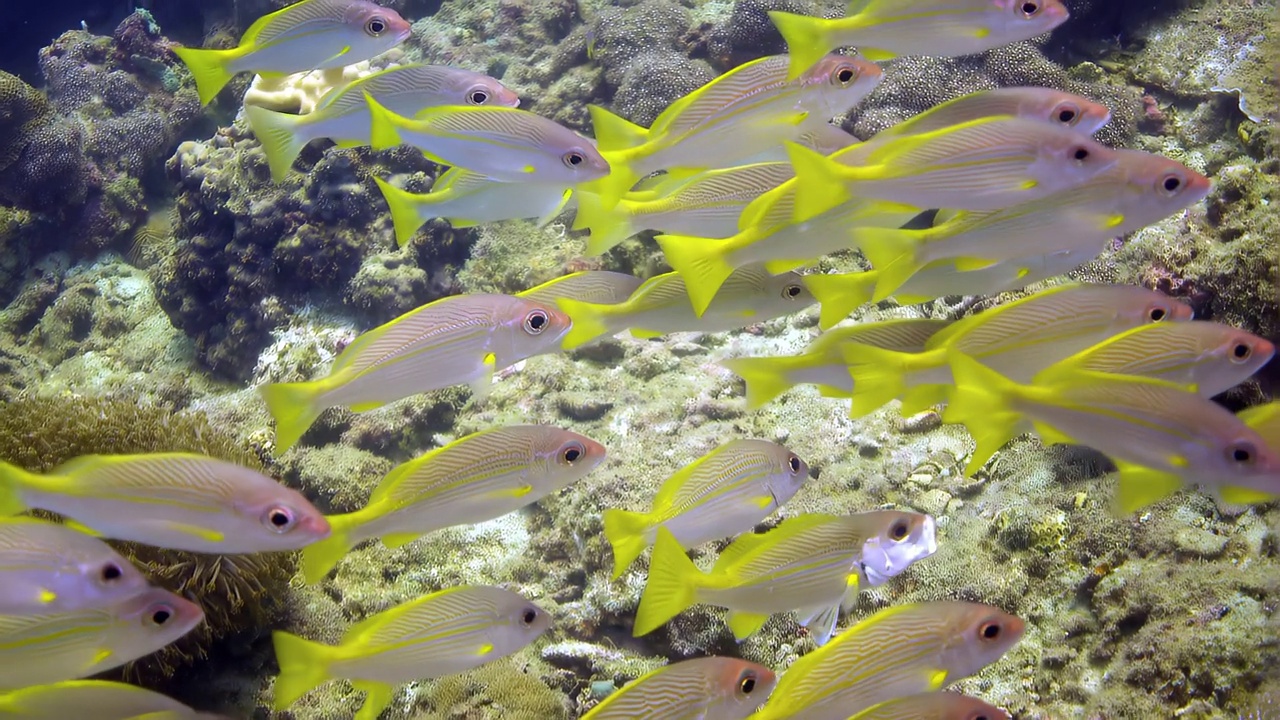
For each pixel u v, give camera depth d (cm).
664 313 147
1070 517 158
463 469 135
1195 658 143
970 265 135
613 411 183
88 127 349
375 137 150
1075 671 149
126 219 351
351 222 244
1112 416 127
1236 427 124
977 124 132
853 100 145
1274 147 198
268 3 347
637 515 135
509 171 147
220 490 125
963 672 127
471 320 139
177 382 279
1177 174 131
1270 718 138
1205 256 172
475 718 155
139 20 372
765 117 144
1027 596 155
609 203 147
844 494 168
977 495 165
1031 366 136
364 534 133
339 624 164
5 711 123
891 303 191
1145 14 248
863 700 126
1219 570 148
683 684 127
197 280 276
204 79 161
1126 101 223
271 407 135
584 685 160
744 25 255
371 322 233
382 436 192
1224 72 225
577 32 283
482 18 306
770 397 143
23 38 453
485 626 133
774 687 128
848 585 134
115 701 124
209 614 153
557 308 145
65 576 120
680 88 243
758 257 140
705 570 160
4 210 333
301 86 250
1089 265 179
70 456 158
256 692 156
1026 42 234
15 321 327
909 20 140
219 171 267
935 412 173
